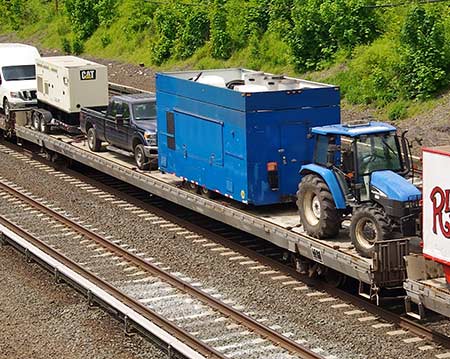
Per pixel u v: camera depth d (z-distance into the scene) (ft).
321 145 51.29
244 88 61.46
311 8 116.88
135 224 66.18
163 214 68.23
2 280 53.83
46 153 88.12
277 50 124.67
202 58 136.98
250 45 128.57
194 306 48.96
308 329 45.42
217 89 58.08
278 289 51.60
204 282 53.11
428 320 45.60
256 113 55.36
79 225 64.69
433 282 42.50
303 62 117.39
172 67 139.74
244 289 51.70
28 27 194.39
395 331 44.86
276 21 127.54
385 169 49.47
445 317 45.27
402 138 50.57
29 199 72.84
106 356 42.27
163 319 46.03
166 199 66.90
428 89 96.12
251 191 56.03
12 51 103.14
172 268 55.93
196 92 60.90
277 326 45.88
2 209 71.20
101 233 64.08
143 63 146.92
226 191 58.65
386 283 45.01
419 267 42.88
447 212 40.06
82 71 87.66
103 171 75.77
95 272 55.42
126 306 46.85
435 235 41.06
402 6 113.09
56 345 43.86
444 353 42.11
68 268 53.21
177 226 65.41
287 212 57.82
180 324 46.34
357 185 48.57
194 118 61.57
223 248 59.77
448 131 87.35
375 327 45.47
